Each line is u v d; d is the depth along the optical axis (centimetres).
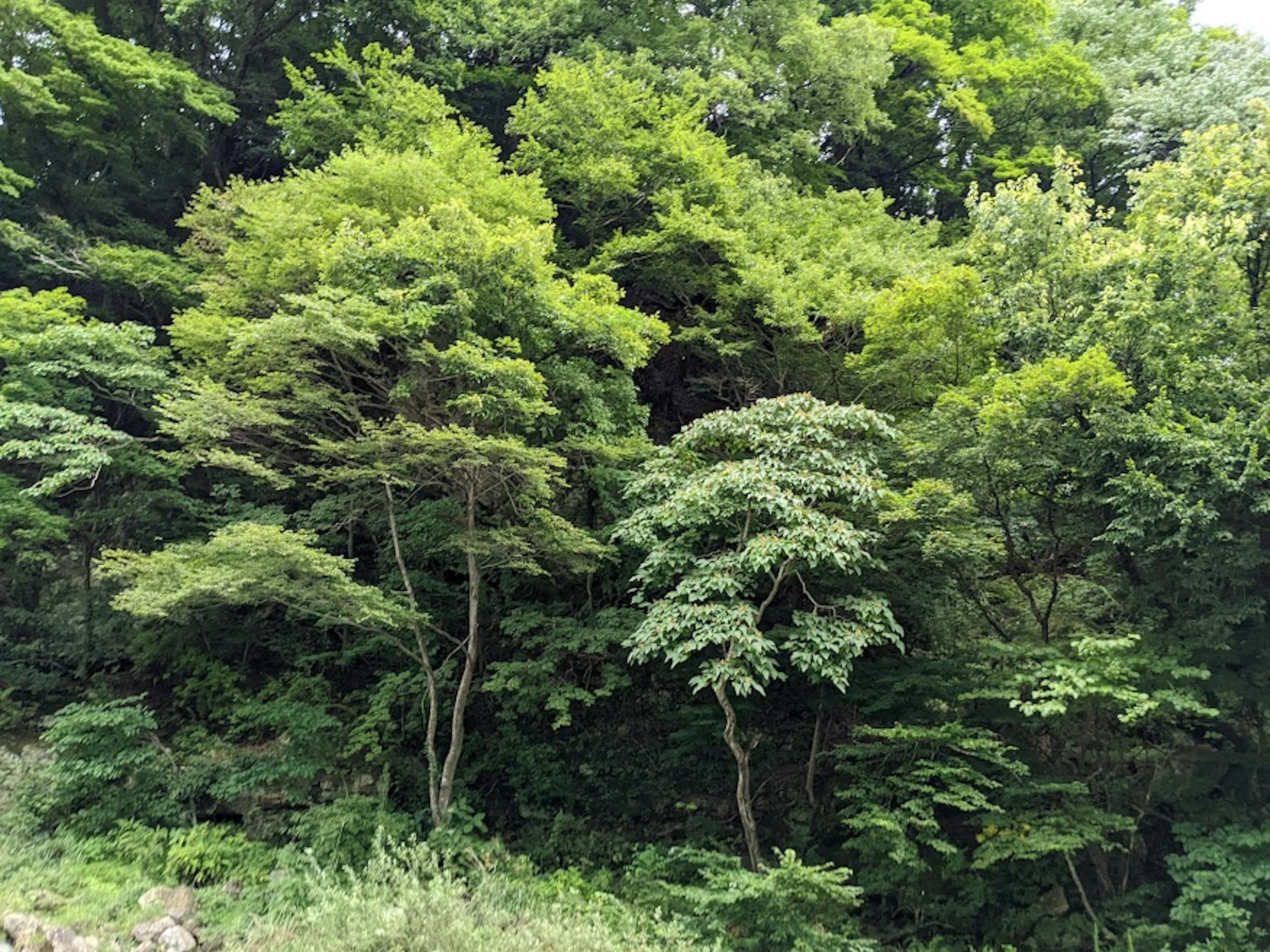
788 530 807
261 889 815
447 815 935
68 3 1620
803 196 1620
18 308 1091
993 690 879
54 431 1080
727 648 853
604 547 949
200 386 983
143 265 1324
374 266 917
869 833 881
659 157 1352
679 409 1541
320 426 1015
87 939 673
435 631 1126
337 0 1684
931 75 1895
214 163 1711
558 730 1135
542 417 978
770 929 766
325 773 1016
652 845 983
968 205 1155
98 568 1053
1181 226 937
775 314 1204
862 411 884
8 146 1417
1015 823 870
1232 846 826
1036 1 2139
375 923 597
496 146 1512
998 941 886
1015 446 909
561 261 1312
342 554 1222
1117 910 890
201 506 1219
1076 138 1919
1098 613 998
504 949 588
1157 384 895
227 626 1177
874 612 824
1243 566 805
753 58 1608
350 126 1388
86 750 919
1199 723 934
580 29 1642
